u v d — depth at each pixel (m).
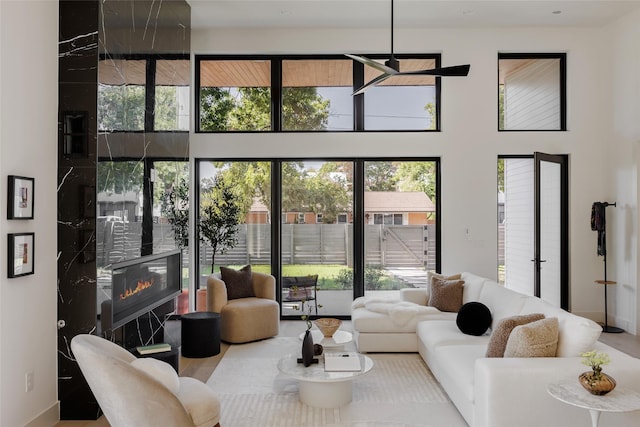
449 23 6.21
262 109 6.58
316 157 6.50
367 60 4.01
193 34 6.39
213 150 6.45
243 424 3.26
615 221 6.13
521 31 6.38
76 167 3.41
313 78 6.59
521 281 6.47
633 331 5.74
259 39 6.39
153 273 4.50
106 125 3.54
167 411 2.28
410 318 4.93
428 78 6.55
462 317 4.27
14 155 2.97
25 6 3.08
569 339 2.96
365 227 6.59
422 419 3.31
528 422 2.70
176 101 5.12
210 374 4.32
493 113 6.40
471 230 6.38
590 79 6.39
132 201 3.99
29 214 3.06
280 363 3.69
